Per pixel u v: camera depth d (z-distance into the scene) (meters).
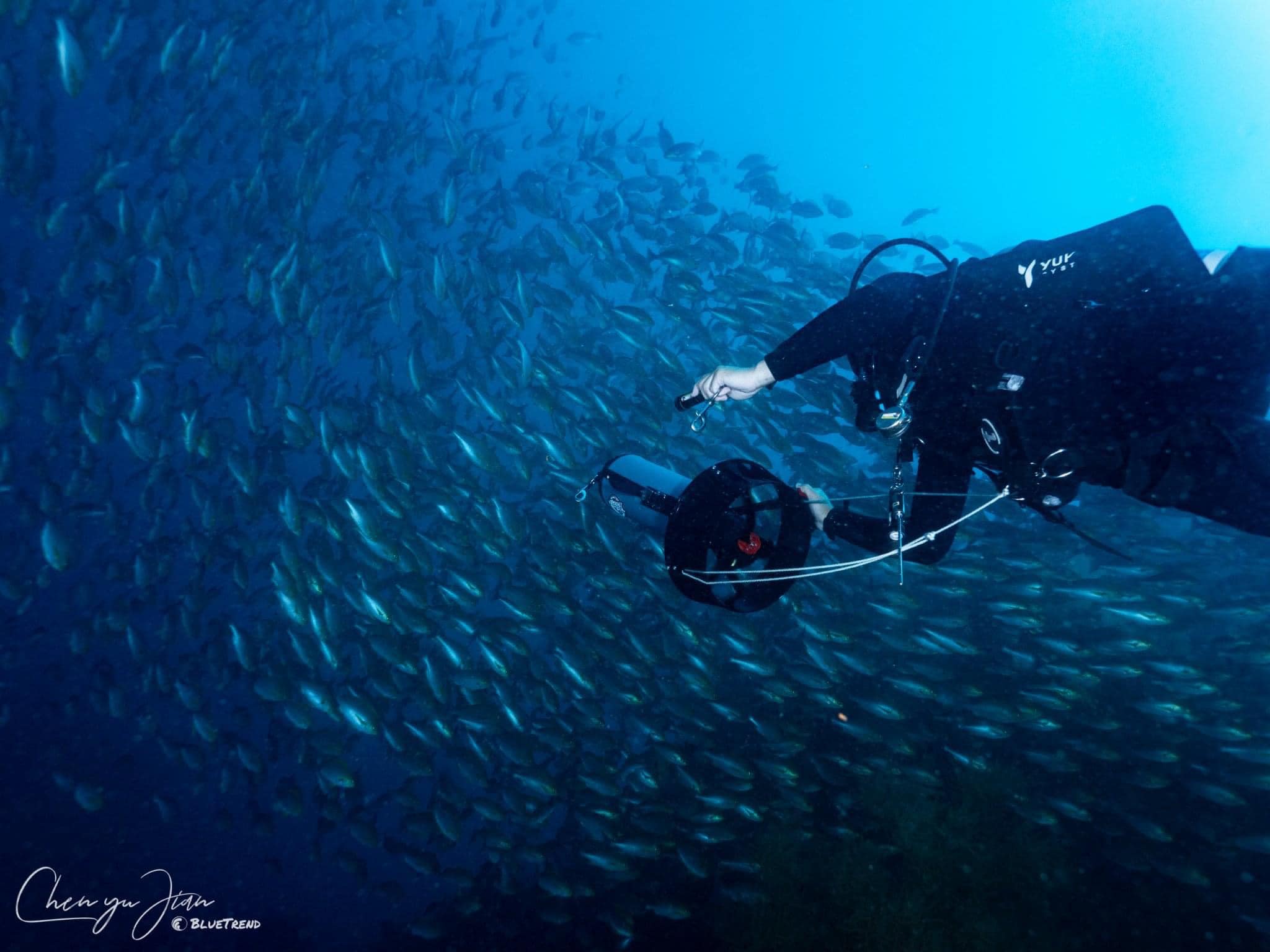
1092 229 1.54
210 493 7.58
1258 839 5.45
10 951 9.84
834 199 10.24
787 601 6.86
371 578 7.14
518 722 6.36
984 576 6.61
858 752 7.15
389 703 6.86
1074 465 1.49
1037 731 6.82
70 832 11.24
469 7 18.50
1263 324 1.30
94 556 9.93
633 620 6.97
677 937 6.86
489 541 6.90
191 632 7.54
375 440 7.49
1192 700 6.27
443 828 6.34
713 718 6.51
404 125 10.57
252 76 10.29
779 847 6.28
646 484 2.92
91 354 8.32
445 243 8.71
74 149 19.31
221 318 8.70
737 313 7.66
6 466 7.99
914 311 1.76
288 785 6.53
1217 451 1.31
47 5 10.10
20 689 12.77
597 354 7.88
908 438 1.92
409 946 8.36
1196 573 7.82
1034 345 1.51
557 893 6.24
